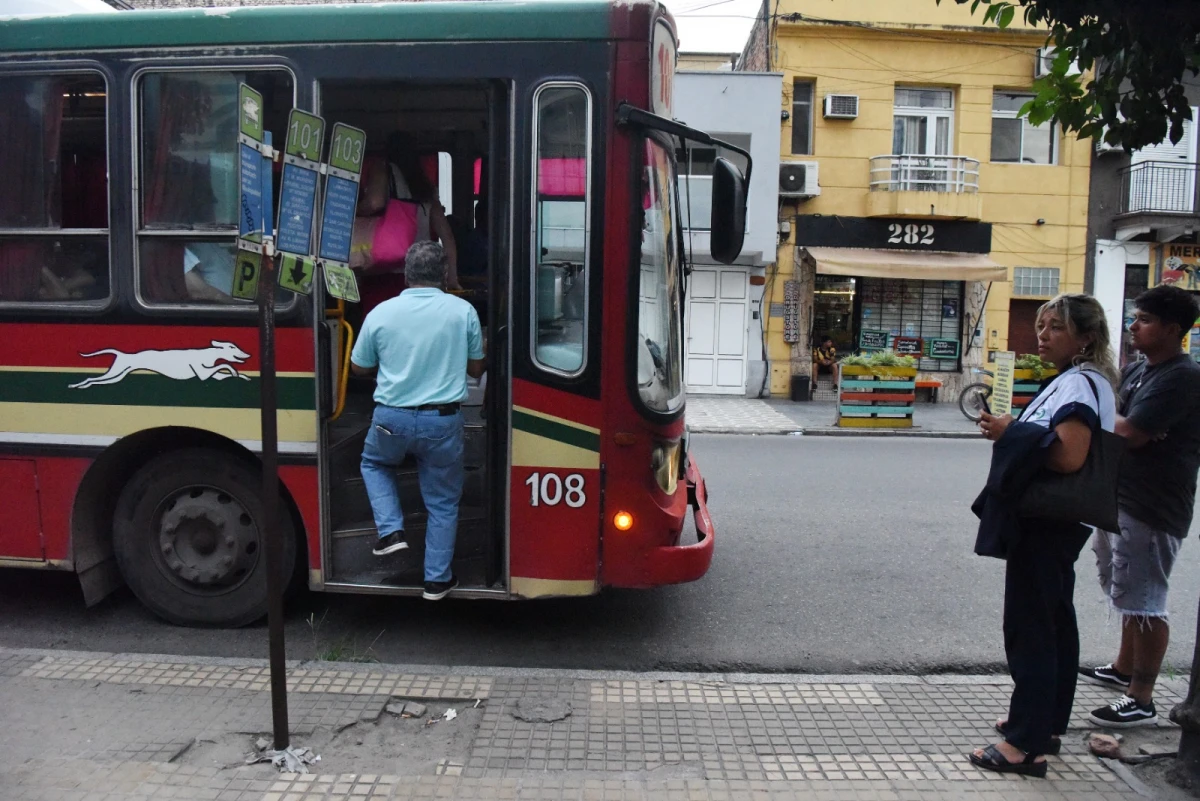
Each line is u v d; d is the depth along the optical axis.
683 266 4.90
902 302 18.39
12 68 4.39
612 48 4.09
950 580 5.91
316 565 4.39
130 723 3.51
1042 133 18.20
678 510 4.46
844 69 17.52
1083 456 3.04
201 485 4.56
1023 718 3.26
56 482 4.51
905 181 17.34
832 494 8.57
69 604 5.09
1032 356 13.30
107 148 4.34
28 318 4.44
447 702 3.78
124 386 4.41
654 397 4.30
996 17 3.64
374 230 4.75
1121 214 18.12
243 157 3.04
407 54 4.17
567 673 4.11
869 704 3.87
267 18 4.22
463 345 4.17
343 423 4.61
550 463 4.24
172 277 4.37
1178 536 3.62
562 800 3.04
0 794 2.99
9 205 4.48
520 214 4.16
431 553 4.23
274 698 3.27
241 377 4.33
